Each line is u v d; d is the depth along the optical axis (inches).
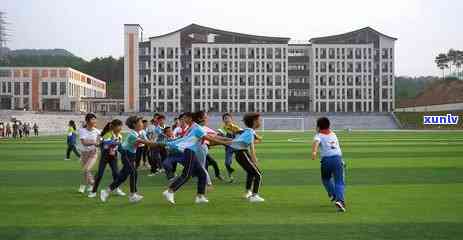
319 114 4202.8
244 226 379.6
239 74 4554.6
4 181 666.2
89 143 554.6
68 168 839.1
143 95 4618.6
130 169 490.9
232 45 4539.9
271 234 354.3
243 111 4549.7
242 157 489.4
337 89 4569.4
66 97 4741.6
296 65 4707.2
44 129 3363.7
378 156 1043.3
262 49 4559.5
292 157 1039.0
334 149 437.1
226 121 636.7
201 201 484.7
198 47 4542.3
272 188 585.9
